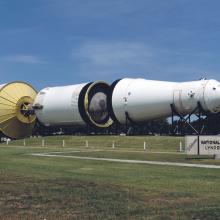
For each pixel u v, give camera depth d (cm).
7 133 8375
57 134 8569
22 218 1262
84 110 7606
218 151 3616
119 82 7506
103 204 1447
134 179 2188
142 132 7762
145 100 7075
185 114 6925
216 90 6531
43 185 1888
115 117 7512
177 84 6962
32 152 4694
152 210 1335
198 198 1575
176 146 5331
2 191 1720
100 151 4772
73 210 1362
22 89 8544
